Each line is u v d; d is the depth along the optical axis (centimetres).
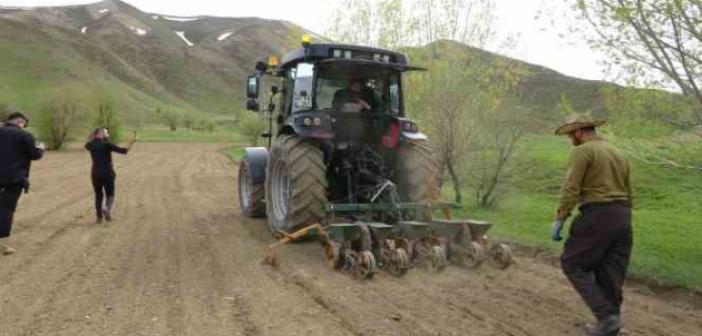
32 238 904
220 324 529
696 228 1079
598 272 527
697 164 770
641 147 790
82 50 17175
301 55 859
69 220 1080
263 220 1101
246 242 895
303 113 834
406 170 848
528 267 763
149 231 976
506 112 1234
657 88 747
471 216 1145
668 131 775
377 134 881
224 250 835
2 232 814
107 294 616
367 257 670
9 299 595
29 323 527
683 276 691
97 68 16425
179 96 17962
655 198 1406
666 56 724
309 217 808
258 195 1080
